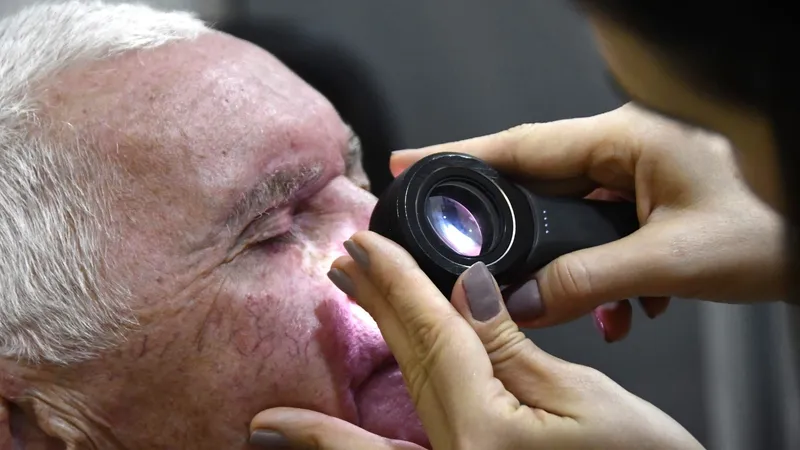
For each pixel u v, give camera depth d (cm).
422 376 68
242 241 79
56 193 76
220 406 77
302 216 85
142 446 79
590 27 47
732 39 41
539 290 73
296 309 79
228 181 77
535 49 135
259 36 135
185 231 76
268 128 80
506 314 70
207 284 77
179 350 76
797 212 45
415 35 138
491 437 65
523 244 71
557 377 69
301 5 136
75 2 90
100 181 76
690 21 41
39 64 80
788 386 116
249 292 78
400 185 69
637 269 72
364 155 135
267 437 76
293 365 78
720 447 131
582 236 74
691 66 43
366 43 138
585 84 132
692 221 75
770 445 122
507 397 67
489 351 69
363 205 86
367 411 81
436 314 67
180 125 77
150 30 84
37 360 76
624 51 46
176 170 76
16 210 76
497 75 137
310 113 84
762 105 43
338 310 80
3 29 87
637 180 79
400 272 67
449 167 71
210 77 80
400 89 138
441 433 68
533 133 82
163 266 76
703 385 138
